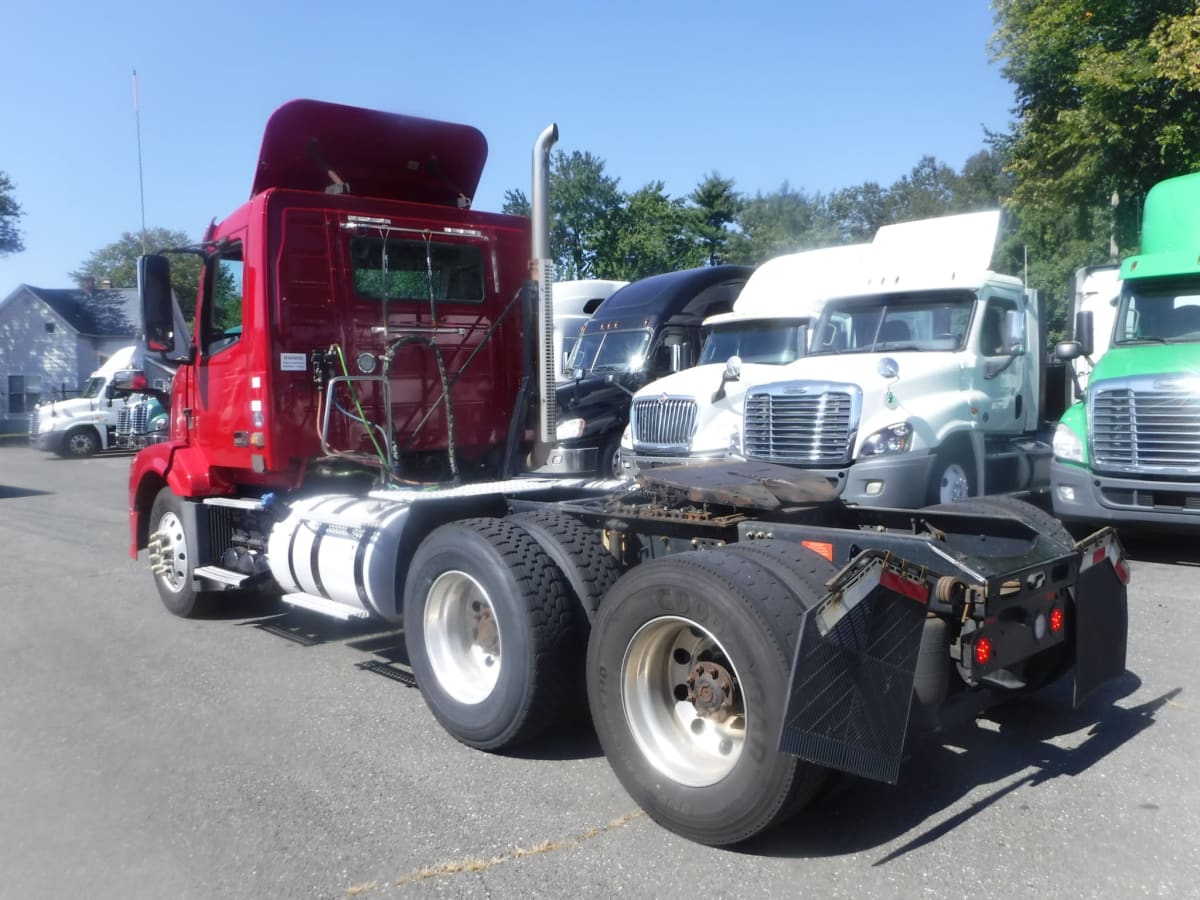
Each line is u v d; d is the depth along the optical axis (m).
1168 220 10.20
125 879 3.76
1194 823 3.97
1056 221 31.98
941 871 3.62
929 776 4.48
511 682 4.64
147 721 5.52
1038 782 4.39
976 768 4.57
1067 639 4.54
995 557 4.21
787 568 3.84
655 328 14.23
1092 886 3.50
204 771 4.78
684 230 60.28
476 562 4.76
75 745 5.18
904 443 8.98
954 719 4.14
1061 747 4.80
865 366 9.48
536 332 7.16
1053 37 20.88
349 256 6.73
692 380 11.28
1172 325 9.71
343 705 5.72
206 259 7.16
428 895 3.57
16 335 50.00
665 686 4.15
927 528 5.16
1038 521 5.07
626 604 4.07
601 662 4.18
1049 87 22.28
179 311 7.44
